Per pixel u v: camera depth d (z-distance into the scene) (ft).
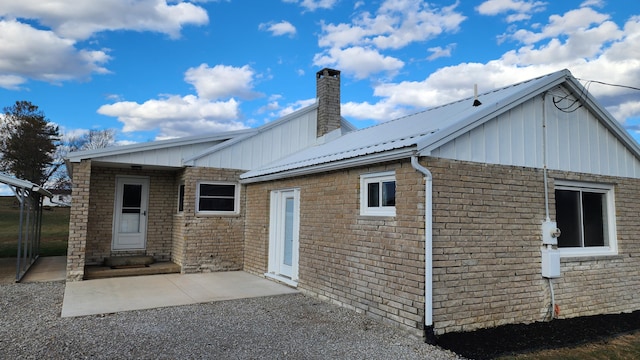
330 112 42.34
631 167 27.22
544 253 21.83
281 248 32.53
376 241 21.42
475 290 19.44
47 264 40.60
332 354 15.89
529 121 22.58
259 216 35.94
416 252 18.61
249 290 28.53
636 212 26.89
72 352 15.53
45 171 113.70
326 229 25.99
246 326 19.66
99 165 36.76
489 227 20.25
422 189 18.58
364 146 24.26
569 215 24.22
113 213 38.93
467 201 19.70
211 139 37.70
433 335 17.76
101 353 15.48
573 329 20.18
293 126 41.78
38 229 44.86
